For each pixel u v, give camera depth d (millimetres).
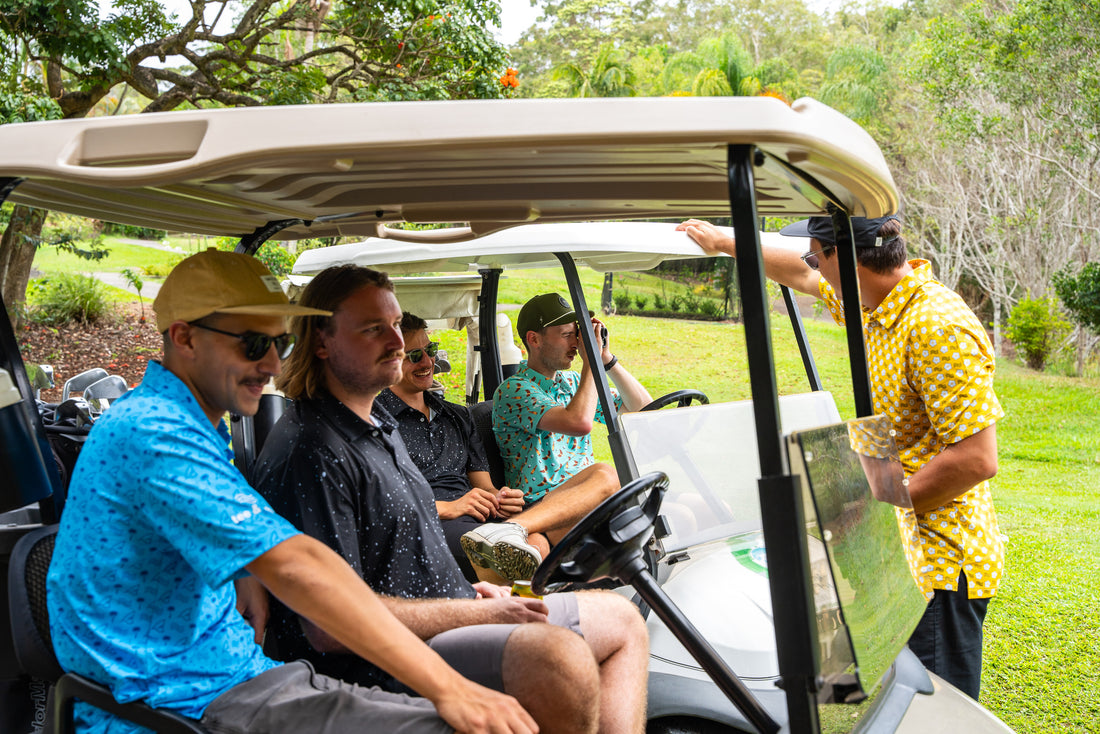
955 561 2223
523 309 3205
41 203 1771
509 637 1649
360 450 1855
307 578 1422
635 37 39625
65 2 8203
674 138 1189
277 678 1586
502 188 1679
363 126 1210
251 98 9883
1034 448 9156
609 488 2789
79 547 1470
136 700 1467
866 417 1916
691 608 2045
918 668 1917
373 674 1768
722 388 2682
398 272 3328
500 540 2428
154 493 1438
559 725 1593
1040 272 14859
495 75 10289
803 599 1271
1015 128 14461
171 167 1268
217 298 1565
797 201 1873
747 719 1615
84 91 9938
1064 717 3336
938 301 2225
